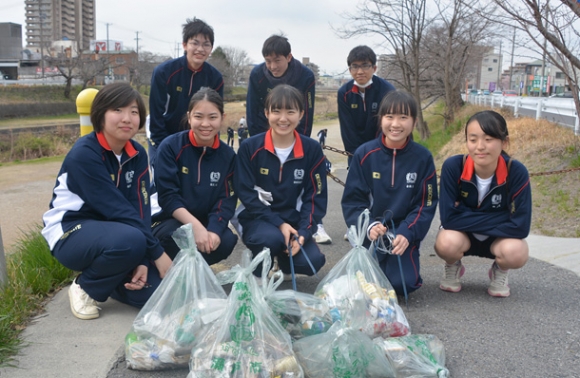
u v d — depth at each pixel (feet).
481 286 12.25
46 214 10.09
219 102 11.26
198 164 11.59
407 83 53.83
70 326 9.79
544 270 13.28
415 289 11.01
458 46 53.88
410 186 11.29
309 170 11.78
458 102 60.39
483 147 10.59
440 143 46.68
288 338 7.91
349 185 11.69
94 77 161.99
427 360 7.90
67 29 346.54
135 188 10.57
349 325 7.86
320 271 13.37
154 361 8.25
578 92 20.12
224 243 11.51
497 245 11.20
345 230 17.99
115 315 10.29
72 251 9.56
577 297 11.46
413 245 11.26
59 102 138.62
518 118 38.17
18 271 11.78
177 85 14.97
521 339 9.49
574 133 27.66
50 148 64.03
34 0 336.29
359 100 16.52
